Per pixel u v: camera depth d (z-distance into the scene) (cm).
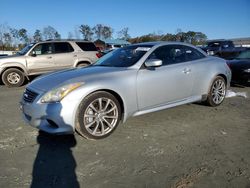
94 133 433
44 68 1109
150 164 357
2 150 408
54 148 412
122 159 372
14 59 1067
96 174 335
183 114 570
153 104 501
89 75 451
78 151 400
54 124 417
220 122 522
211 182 312
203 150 397
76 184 314
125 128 489
